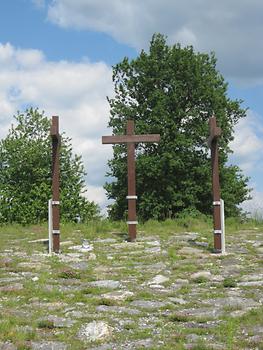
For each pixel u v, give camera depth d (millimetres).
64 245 16672
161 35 38375
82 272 12523
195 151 36438
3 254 15109
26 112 31875
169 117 35938
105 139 18266
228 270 12570
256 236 18766
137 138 18141
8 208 29469
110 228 20500
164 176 35531
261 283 10969
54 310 9367
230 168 37812
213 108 36844
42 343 7770
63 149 31344
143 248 16047
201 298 9977
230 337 7715
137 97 38062
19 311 9320
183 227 21391
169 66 37281
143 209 35750
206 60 38594
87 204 30203
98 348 7516
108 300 9734
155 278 11773
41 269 12914
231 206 37031
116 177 36812
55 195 15812
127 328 8312
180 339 7734
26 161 30922
